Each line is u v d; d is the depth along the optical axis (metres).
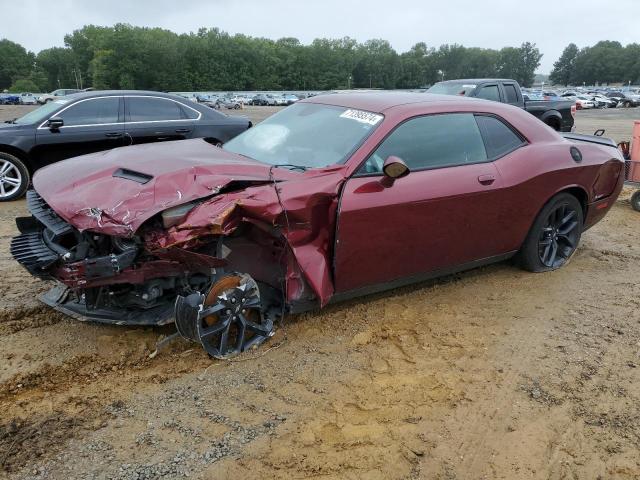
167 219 3.08
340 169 3.71
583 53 157.50
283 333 3.94
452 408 3.22
